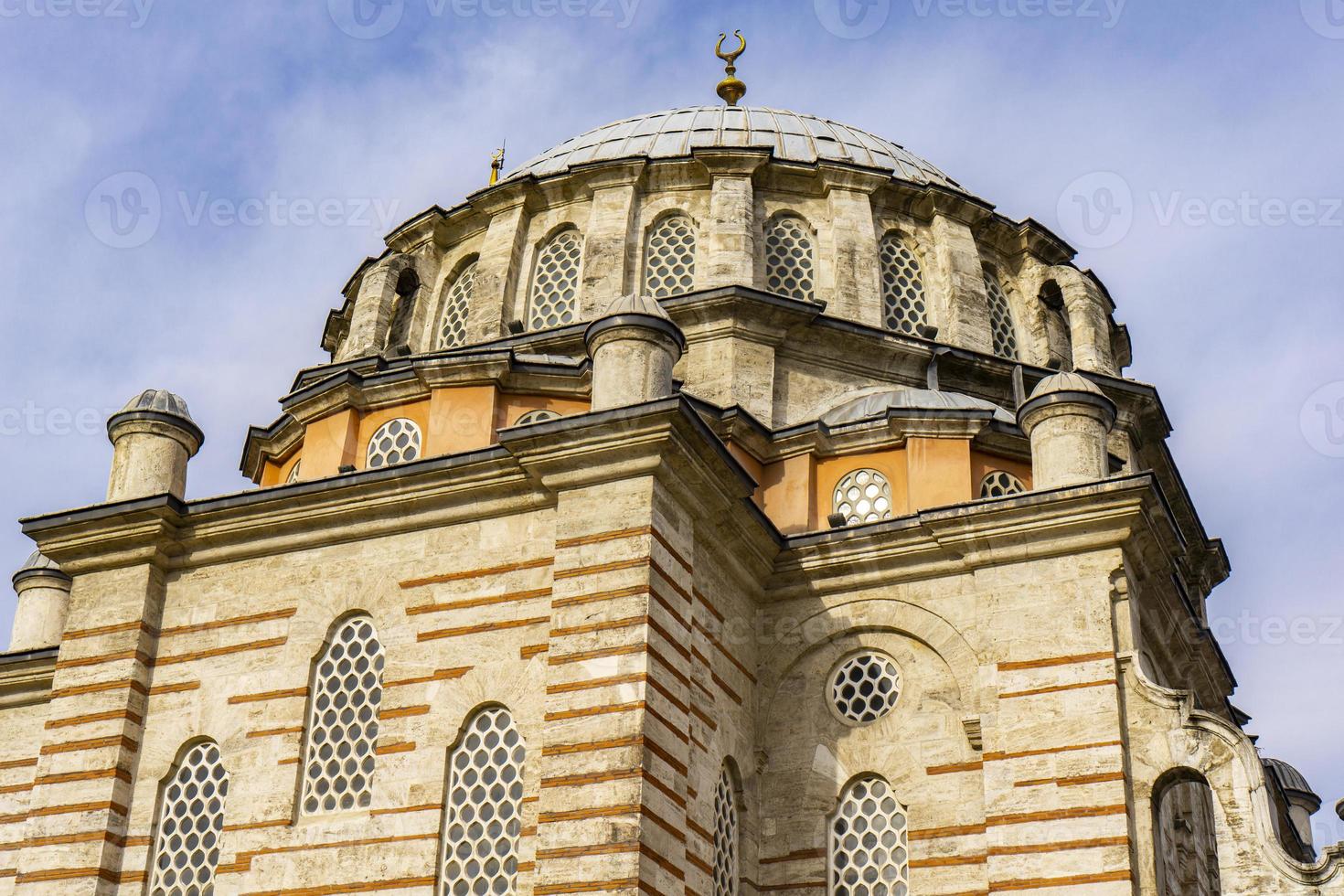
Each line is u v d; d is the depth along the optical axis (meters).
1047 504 22.34
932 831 22.30
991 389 31.02
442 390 26.28
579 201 32.84
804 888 22.66
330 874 21.30
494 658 21.72
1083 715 21.31
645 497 21.25
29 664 26.61
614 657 20.41
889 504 25.91
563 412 26.28
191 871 22.41
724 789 22.67
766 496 26.41
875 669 23.67
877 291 31.22
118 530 24.08
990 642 22.44
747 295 29.16
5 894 25.48
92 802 22.75
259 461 31.41
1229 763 20.75
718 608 23.05
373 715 22.33
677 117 35.62
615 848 19.27
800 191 32.72
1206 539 33.91
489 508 22.55
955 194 32.91
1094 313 32.56
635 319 22.47
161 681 23.56
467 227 34.09
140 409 25.28
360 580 23.03
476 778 21.27
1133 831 20.73
